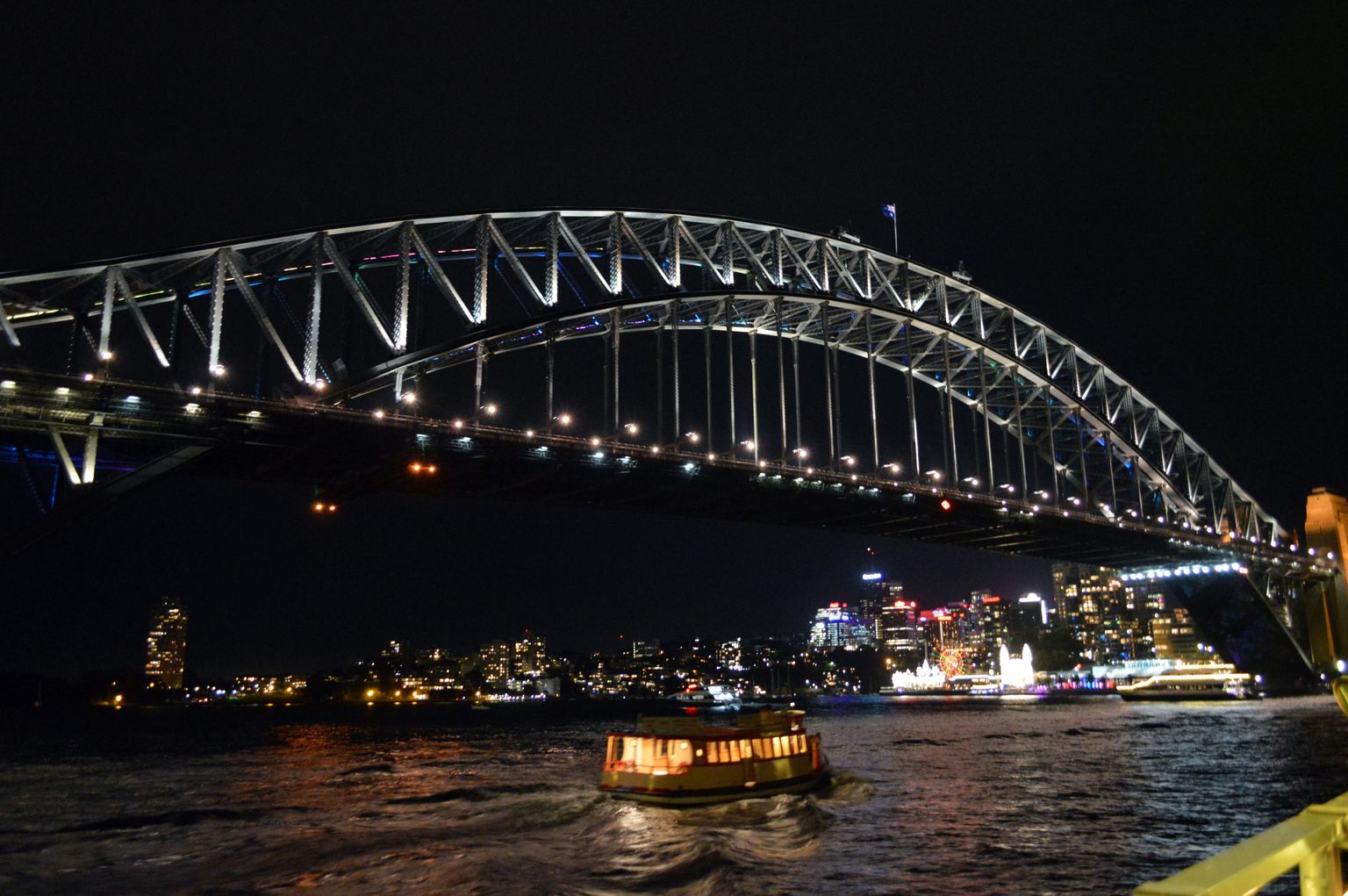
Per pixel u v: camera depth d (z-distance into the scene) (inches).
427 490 3339.1
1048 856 1242.0
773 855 1258.0
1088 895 1040.8
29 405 2379.4
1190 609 6451.8
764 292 3978.8
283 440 2773.1
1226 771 2197.3
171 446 2662.4
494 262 3361.2
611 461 3395.7
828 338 4360.2
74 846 1390.3
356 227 2999.5
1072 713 5792.3
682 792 1646.2
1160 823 1486.2
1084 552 5634.8
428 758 2952.8
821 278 4544.8
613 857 1257.4
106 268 2546.8
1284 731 3479.3
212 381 2618.1
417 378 3051.2
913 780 2100.1
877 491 4205.2
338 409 2824.8
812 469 3978.8
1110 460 5610.2
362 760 2898.6
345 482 3053.6
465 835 1430.9
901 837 1374.3
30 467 2667.3
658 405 3590.1
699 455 3634.4
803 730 1925.4
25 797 1966.0
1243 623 6274.6
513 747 3550.7
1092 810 1625.2
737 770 1712.6
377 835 1443.2
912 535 4931.1
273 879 1155.9
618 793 1717.5
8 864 1267.2
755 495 3922.2
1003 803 1715.1
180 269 2704.2
